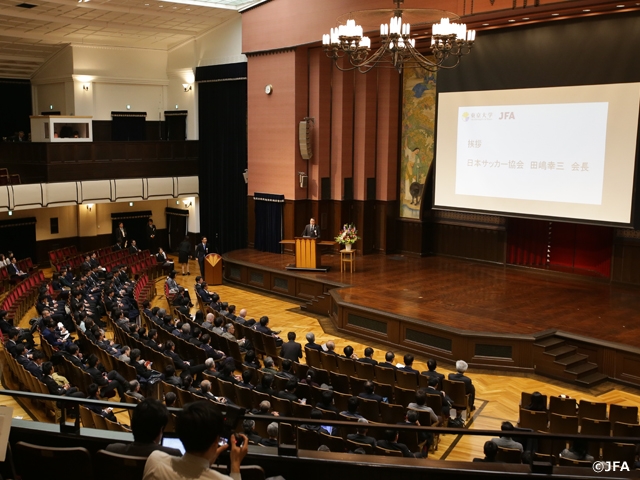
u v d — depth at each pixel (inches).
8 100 998.4
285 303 689.6
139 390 382.6
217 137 933.2
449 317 524.7
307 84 779.4
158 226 1032.8
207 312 573.9
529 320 516.7
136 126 986.1
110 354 419.5
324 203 798.5
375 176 808.3
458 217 777.6
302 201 792.3
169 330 486.0
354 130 794.8
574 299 584.1
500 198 616.1
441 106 649.6
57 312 544.4
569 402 350.9
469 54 619.8
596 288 629.9
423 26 603.8
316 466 166.2
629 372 452.1
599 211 552.4
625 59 519.5
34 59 949.2
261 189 825.5
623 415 342.3
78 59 916.6
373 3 644.1
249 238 851.4
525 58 579.8
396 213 815.7
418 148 786.2
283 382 370.6
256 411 285.6
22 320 633.0
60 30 850.8
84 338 463.5
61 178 834.8
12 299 621.0
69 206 956.6
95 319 552.4
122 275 686.5
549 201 583.5
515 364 480.1
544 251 711.7
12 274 748.6
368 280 660.7
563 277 682.8
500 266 740.0
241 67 864.3
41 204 812.6
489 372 480.7
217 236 960.9
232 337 471.2
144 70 976.9
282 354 448.8
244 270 757.9
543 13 529.7
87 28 849.5
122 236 907.4
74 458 149.8
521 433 167.8
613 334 481.1
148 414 140.5
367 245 812.6
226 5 828.0
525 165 594.2
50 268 924.6
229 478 113.3
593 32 534.6
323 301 642.2
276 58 785.6
